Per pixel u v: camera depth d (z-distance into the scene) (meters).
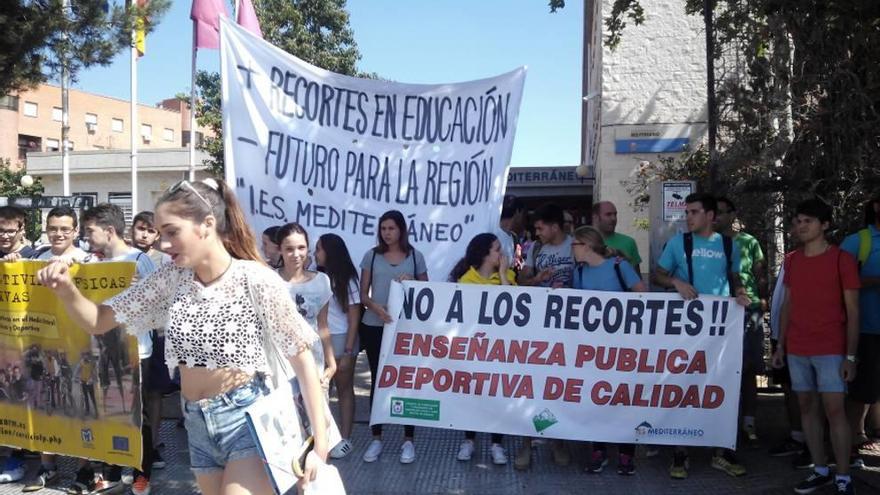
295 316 2.84
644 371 5.38
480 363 5.53
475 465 5.60
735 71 6.86
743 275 5.77
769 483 5.15
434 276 6.54
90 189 37.00
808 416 4.95
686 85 15.27
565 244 6.17
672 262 5.56
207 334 2.76
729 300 5.32
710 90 6.80
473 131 6.62
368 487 5.11
